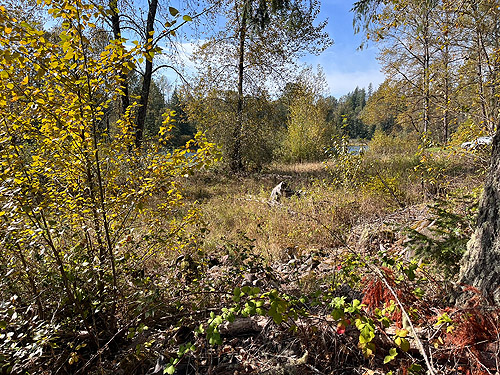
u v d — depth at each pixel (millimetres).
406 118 12758
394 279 2203
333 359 2027
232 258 4070
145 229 2967
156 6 9977
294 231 5207
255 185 11898
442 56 7598
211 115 15203
